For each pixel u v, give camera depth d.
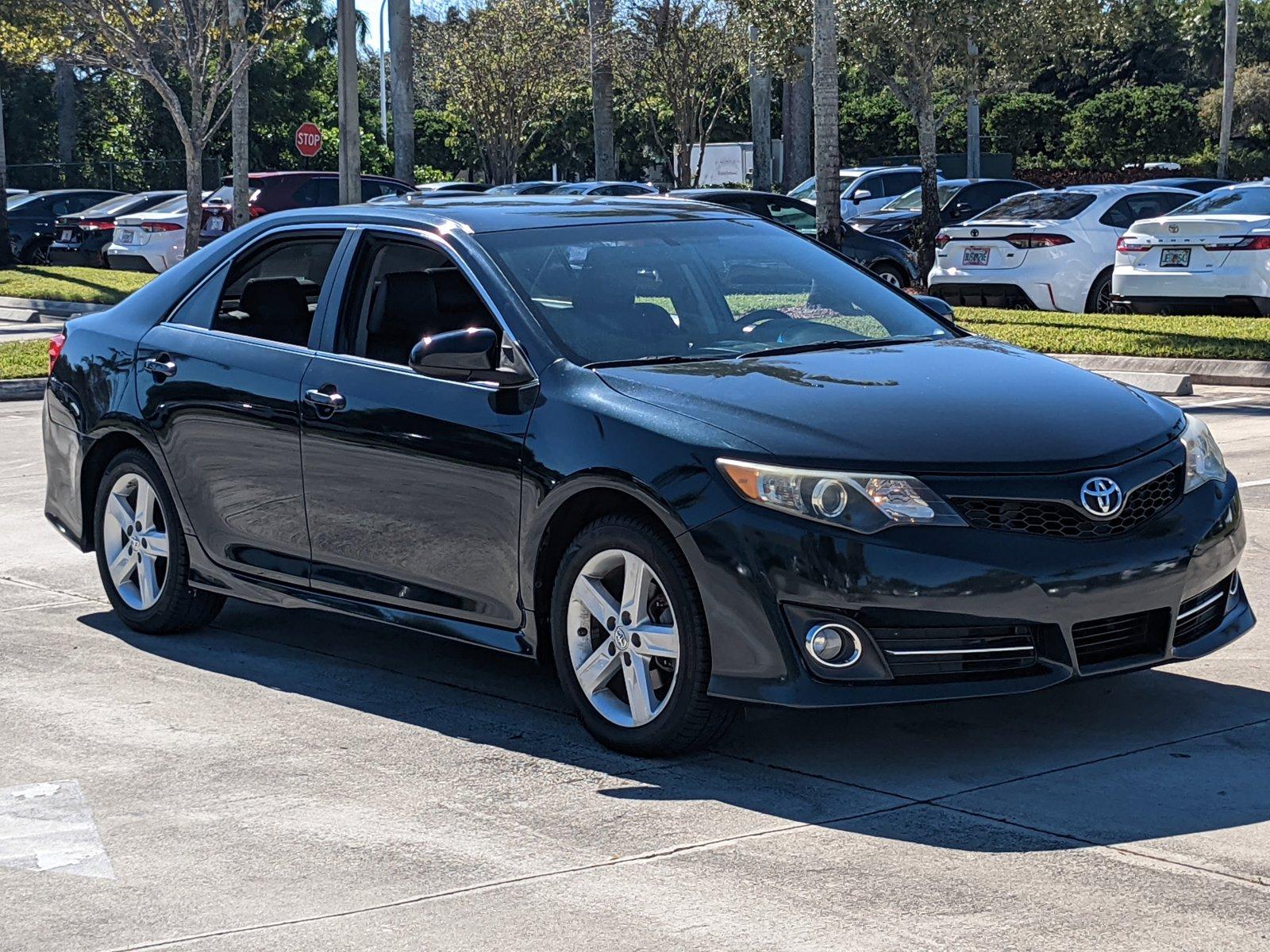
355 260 6.14
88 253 31.64
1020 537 4.66
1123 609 4.76
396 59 37.25
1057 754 4.98
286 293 6.42
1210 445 5.29
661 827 4.48
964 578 4.58
